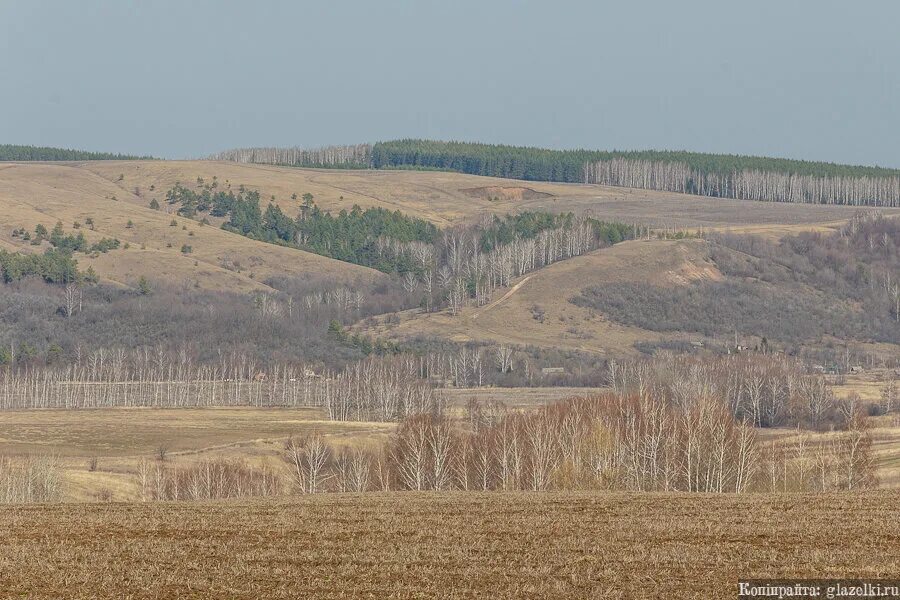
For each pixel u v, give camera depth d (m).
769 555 134.12
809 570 125.62
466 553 136.75
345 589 118.31
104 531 154.50
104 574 124.75
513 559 133.00
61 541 145.62
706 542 143.75
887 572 124.56
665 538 147.00
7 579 122.12
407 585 119.94
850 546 139.62
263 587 119.12
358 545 142.62
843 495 197.62
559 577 123.44
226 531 154.62
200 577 123.56
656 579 122.06
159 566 128.88
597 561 131.62
